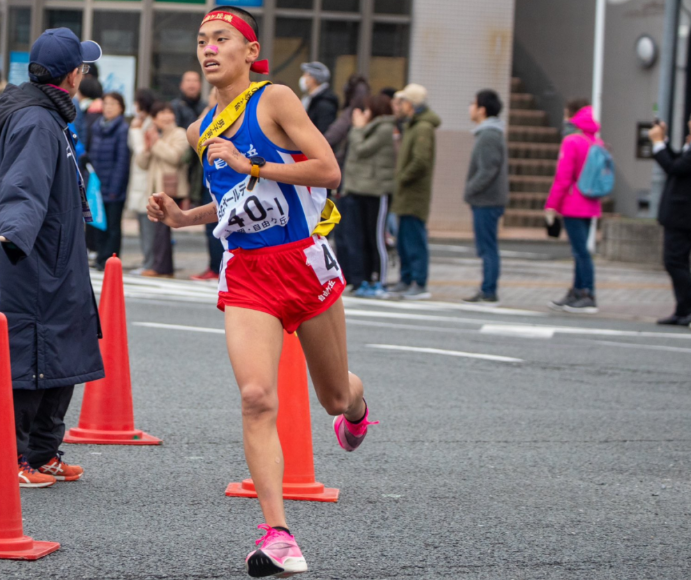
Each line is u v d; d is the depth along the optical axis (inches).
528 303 820.6
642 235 1064.8
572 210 772.6
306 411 326.3
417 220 811.4
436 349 593.9
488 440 401.4
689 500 334.0
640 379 536.1
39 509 301.9
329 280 263.6
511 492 335.9
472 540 288.2
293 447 324.2
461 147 1348.4
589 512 318.0
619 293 880.9
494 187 790.5
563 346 627.8
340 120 801.6
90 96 899.4
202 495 321.1
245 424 246.8
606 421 439.8
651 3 1378.0
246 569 259.1
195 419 413.1
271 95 255.9
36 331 306.0
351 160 800.9
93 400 380.2
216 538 282.2
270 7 1342.3
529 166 1450.5
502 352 595.5
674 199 728.3
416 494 330.3
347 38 1358.3
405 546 281.4
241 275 259.0
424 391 483.8
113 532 283.7
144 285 808.9
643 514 318.0
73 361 313.0
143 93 880.3
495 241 802.8
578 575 264.1
